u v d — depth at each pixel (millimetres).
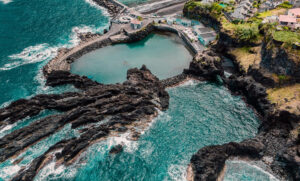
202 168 84188
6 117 104312
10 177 84500
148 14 194250
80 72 140750
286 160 86750
